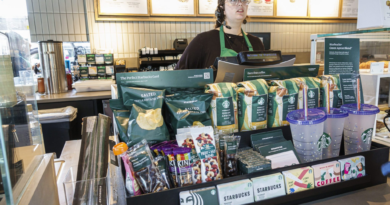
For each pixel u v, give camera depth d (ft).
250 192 2.44
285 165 2.83
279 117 3.42
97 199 2.35
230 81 3.80
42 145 2.25
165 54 13.78
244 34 6.04
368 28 4.18
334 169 2.77
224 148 2.76
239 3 5.27
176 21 14.88
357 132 3.10
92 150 2.63
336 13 17.34
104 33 13.93
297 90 3.48
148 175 2.35
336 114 2.97
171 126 2.99
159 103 2.89
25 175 1.73
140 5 13.99
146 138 2.72
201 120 2.96
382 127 4.34
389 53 5.43
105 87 10.75
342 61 4.12
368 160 2.99
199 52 5.99
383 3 3.88
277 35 16.71
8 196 1.40
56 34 13.52
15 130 1.61
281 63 3.91
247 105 3.26
